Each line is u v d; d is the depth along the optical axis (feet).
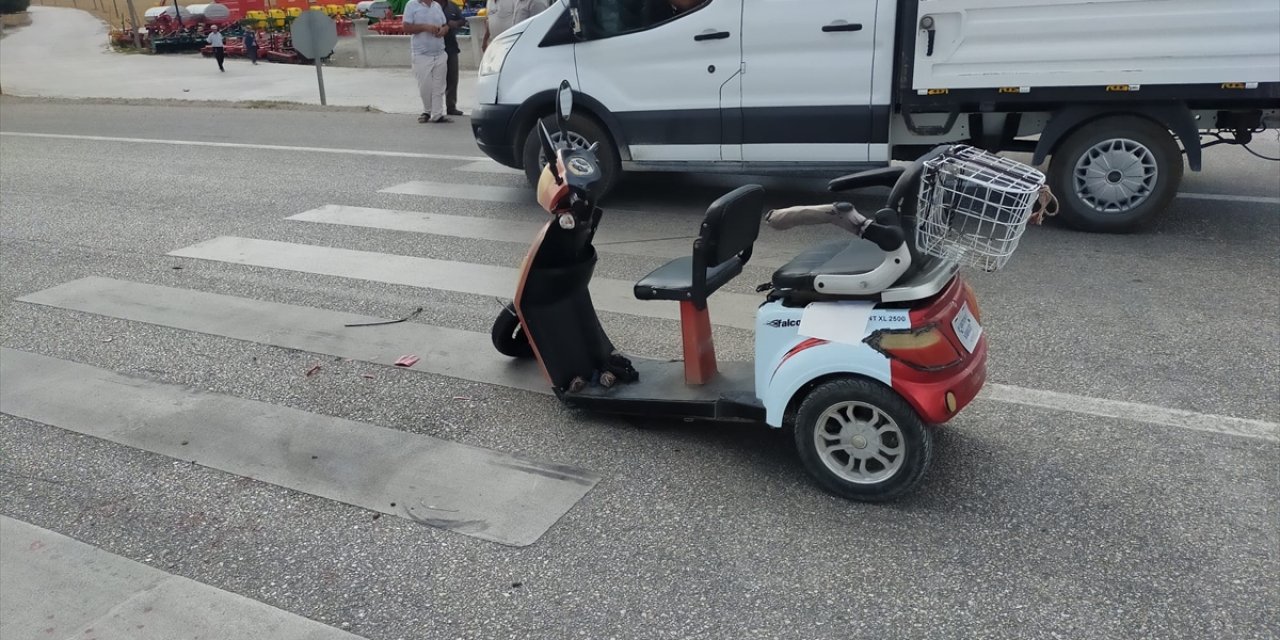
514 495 12.23
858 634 9.53
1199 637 9.32
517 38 26.45
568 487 12.37
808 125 23.82
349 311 19.10
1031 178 10.82
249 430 14.23
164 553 11.34
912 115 23.49
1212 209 24.39
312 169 33.01
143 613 10.25
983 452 12.84
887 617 9.75
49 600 10.51
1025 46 21.48
